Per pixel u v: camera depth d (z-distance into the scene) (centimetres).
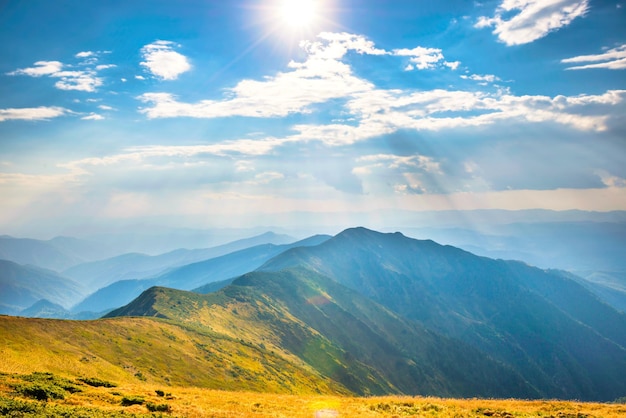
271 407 4150
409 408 4178
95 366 6181
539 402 4606
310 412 3959
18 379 3856
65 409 2900
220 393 4959
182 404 3891
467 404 4422
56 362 5675
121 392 4044
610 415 3816
